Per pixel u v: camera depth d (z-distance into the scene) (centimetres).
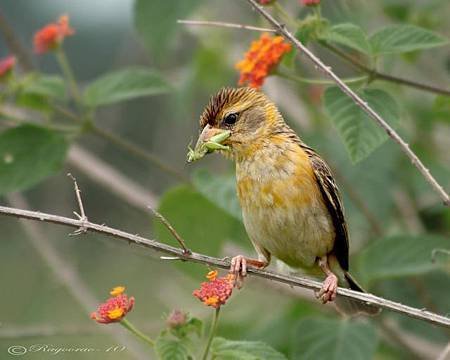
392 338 1265
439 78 1418
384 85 1331
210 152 1034
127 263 1783
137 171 1720
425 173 879
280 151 1009
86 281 1742
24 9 1886
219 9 1518
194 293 860
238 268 936
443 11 1391
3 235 1775
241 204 1033
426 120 1405
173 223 1208
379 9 1380
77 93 1238
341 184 1338
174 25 1200
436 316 888
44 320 1652
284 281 939
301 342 1138
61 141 1214
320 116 1459
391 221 1391
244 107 1025
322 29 1012
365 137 981
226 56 1511
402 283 1309
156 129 1731
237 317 1387
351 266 1356
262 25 1394
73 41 1866
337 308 1057
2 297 1689
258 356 865
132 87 1227
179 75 1614
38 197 1677
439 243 1176
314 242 1014
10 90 1216
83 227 854
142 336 865
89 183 1708
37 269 1727
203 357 856
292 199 998
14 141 1209
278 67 1041
